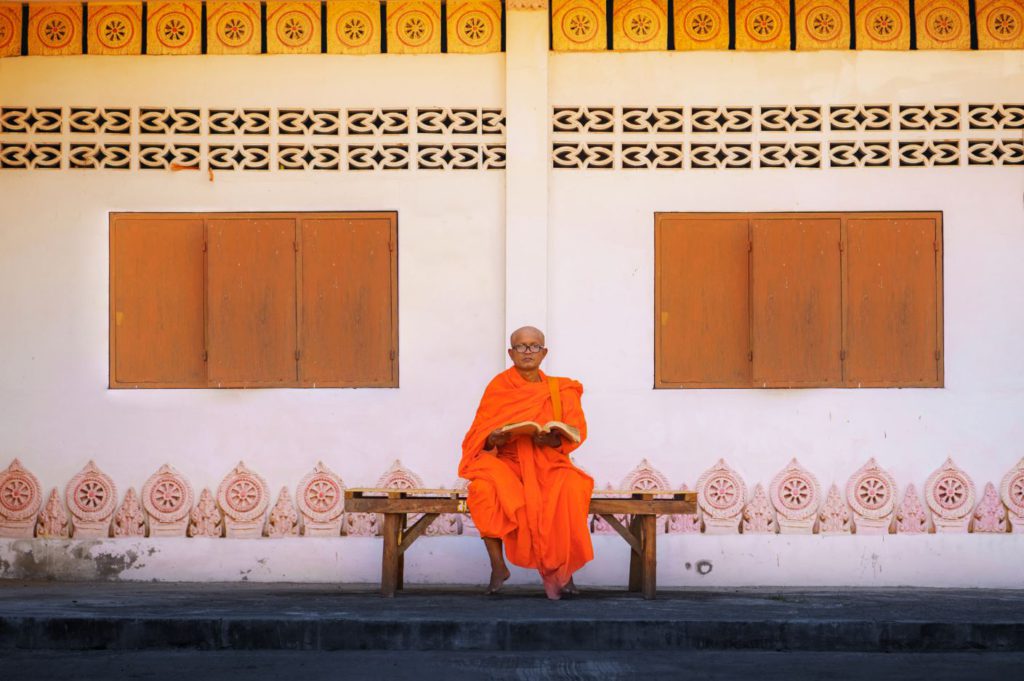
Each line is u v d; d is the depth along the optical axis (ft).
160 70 29.58
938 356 29.27
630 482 29.17
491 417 26.32
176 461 29.27
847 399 29.17
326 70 29.58
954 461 29.07
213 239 29.50
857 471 29.09
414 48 29.58
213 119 29.60
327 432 29.27
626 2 29.50
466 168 29.50
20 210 29.48
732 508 29.07
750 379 29.30
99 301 29.43
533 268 29.12
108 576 29.07
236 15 29.58
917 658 22.20
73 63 29.55
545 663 21.59
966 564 28.84
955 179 29.32
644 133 29.50
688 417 29.19
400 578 27.14
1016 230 29.25
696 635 22.89
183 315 29.48
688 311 29.40
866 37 29.43
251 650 22.74
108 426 29.27
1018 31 29.35
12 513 29.17
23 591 26.89
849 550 28.89
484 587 28.71
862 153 29.40
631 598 26.08
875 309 29.32
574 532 25.62
